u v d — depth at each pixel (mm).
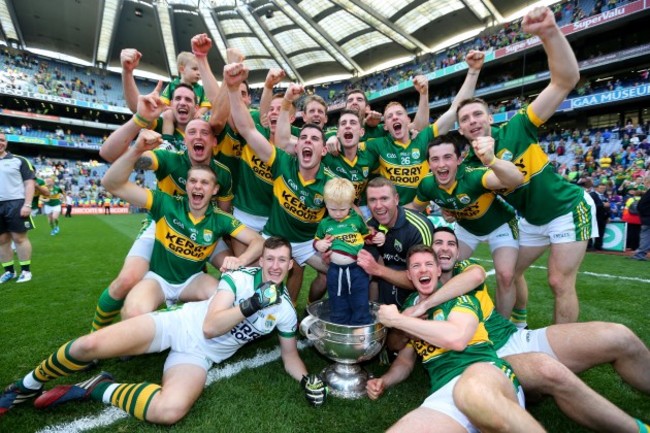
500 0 23906
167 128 4355
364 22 26156
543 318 4117
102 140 37594
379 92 32719
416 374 2949
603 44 22047
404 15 25484
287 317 2785
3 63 32250
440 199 3514
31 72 33844
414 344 2494
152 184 35125
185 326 2641
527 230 3463
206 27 29344
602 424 1984
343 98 36188
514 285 3512
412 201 4414
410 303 2684
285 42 31094
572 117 23500
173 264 3180
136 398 2221
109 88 38844
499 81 26359
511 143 3131
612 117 21734
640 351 2158
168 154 3652
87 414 2322
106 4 25828
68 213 21016
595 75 22141
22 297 4805
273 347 3422
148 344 2518
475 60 4195
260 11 26500
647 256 7984
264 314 2668
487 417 1749
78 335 3547
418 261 2498
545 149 22609
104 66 37906
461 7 24812
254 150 3498
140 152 2795
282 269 2717
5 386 2652
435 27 27391
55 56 35250
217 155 3949
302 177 3535
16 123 33656
